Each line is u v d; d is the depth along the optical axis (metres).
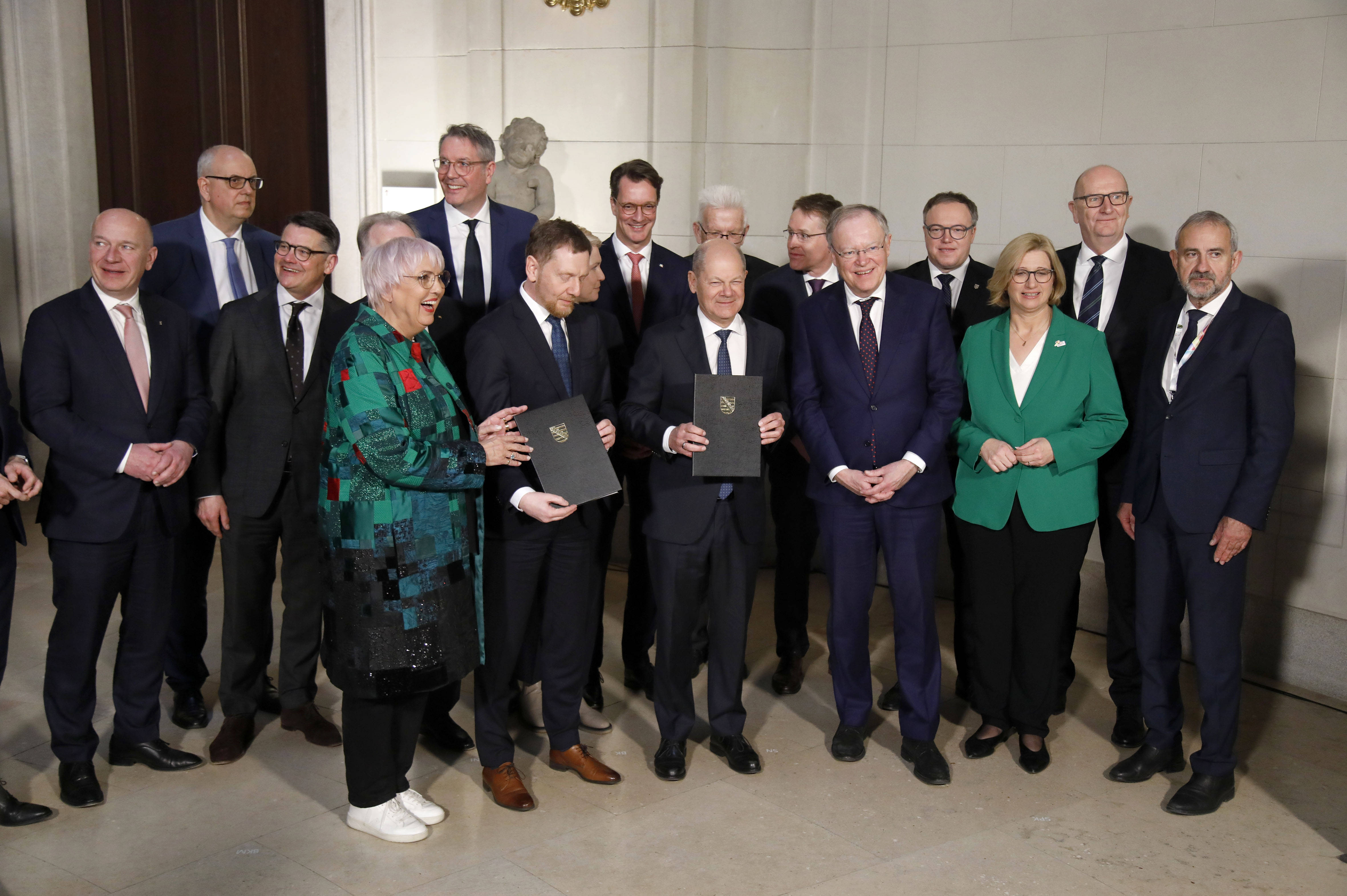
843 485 3.35
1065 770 3.48
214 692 4.02
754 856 2.95
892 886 2.81
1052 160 4.81
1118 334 3.66
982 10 4.93
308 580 3.57
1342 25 3.99
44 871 2.82
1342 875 2.88
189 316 3.41
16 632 4.52
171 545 3.33
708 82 5.41
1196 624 3.23
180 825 3.07
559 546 3.23
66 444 3.07
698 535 3.27
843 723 3.56
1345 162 4.02
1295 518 4.18
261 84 5.91
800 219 4.04
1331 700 4.07
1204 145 4.39
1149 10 4.48
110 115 5.98
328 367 3.39
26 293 5.93
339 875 2.83
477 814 3.16
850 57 5.31
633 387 3.33
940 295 3.43
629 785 3.35
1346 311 4.02
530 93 5.66
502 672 3.19
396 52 5.79
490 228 3.96
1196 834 3.09
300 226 3.40
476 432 2.98
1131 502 3.46
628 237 3.98
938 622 4.94
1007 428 3.38
